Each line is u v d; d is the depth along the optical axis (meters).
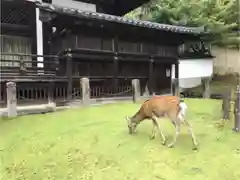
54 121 4.65
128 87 8.25
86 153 3.29
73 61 7.23
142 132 3.98
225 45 11.27
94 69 7.62
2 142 3.69
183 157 3.07
